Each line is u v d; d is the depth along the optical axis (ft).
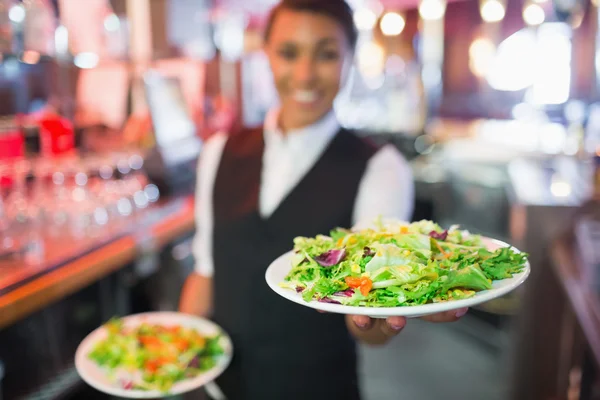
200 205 6.48
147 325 5.37
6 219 6.73
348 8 5.84
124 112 9.80
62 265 6.36
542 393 9.80
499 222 12.80
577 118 14.02
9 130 6.99
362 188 5.83
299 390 5.90
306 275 3.22
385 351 12.62
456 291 2.97
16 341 5.61
